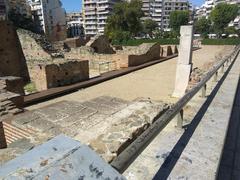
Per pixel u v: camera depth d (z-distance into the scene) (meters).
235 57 10.72
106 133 2.54
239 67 8.26
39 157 0.85
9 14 59.28
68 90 11.97
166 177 1.80
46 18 85.94
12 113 6.02
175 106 2.29
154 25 83.56
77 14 124.50
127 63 19.12
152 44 23.75
